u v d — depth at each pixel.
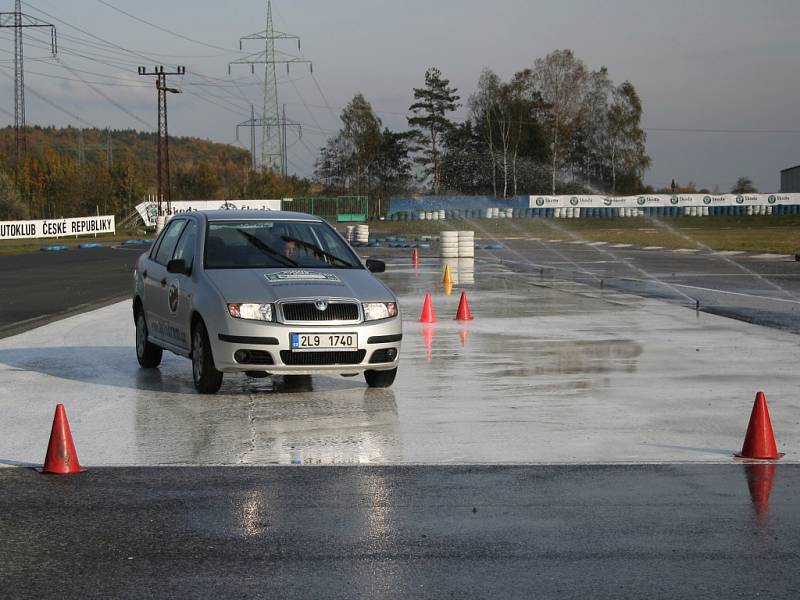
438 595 8.50
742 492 11.79
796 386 19.11
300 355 17.70
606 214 170.25
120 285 48.44
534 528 10.40
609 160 190.00
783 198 169.75
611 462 13.30
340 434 15.09
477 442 14.52
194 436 14.97
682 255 71.94
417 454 13.79
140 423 15.94
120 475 12.69
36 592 8.59
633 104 190.00
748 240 98.88
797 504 11.28
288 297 17.91
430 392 18.69
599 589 8.63
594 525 10.49
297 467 13.07
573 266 60.47
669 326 28.94
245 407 17.30
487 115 192.38
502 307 34.75
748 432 13.63
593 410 16.89
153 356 21.88
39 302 38.72
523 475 12.62
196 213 21.34
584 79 190.88
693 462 13.30
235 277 18.73
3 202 159.38
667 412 16.69
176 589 8.66
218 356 17.86
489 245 89.19
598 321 30.34
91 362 22.88
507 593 8.55
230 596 8.49
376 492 11.83
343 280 19.00
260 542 9.95
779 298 37.78
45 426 15.76
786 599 8.40
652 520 10.66
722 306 34.78
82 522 10.66
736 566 9.23
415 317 31.70
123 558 9.48
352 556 9.52
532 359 22.72
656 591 8.59
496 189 197.50
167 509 11.14
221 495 11.71
